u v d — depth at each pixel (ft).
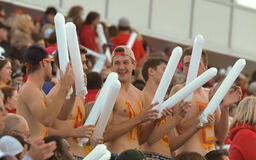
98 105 38.14
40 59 38.58
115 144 41.45
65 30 37.09
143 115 40.57
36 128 38.01
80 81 37.42
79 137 37.70
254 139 44.93
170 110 40.93
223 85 42.50
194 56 41.65
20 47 67.10
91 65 69.46
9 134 33.99
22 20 69.92
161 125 43.65
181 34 105.50
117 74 39.19
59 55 37.01
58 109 36.76
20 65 58.49
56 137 34.53
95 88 48.29
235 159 44.88
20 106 38.27
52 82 47.73
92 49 74.33
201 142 45.96
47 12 76.28
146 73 46.34
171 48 92.73
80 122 40.52
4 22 78.33
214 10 108.17
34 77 38.63
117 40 77.36
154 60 46.19
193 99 46.34
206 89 47.57
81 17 75.46
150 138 43.86
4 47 67.97
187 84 41.45
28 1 89.40
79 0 94.22
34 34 71.46
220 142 47.65
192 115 46.11
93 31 75.10
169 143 45.32
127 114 41.86
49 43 61.41
